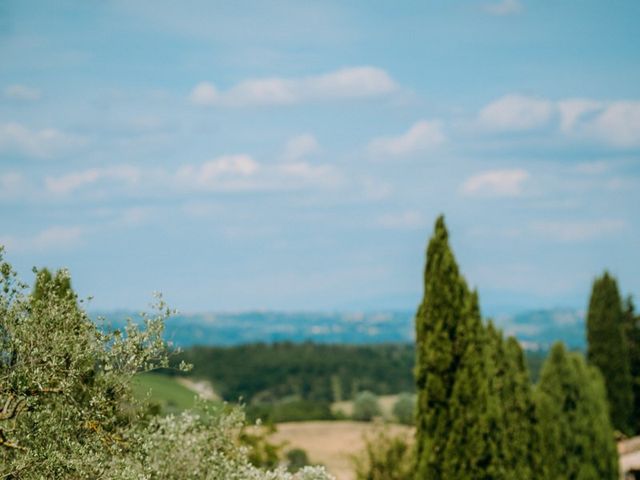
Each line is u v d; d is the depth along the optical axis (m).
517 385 22.47
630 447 40.00
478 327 18.78
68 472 9.02
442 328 18.55
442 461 18.17
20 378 8.83
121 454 9.91
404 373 118.31
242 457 12.96
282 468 13.19
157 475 11.82
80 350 9.37
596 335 43.94
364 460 26.70
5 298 9.15
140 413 10.52
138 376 10.21
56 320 9.32
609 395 43.38
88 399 9.86
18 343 9.04
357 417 75.00
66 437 9.16
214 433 12.70
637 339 45.81
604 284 43.88
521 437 21.97
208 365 112.50
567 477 26.25
